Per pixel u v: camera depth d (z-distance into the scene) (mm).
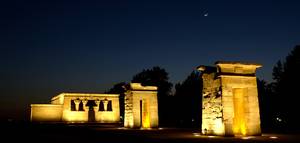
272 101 42812
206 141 17156
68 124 42625
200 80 54562
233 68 22266
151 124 34250
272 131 27812
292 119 38344
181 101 56156
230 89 21812
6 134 23125
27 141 17391
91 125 40781
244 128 23000
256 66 22703
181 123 50688
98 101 49031
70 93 47656
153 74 69625
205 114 23234
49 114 46938
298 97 38281
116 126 38031
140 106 36156
